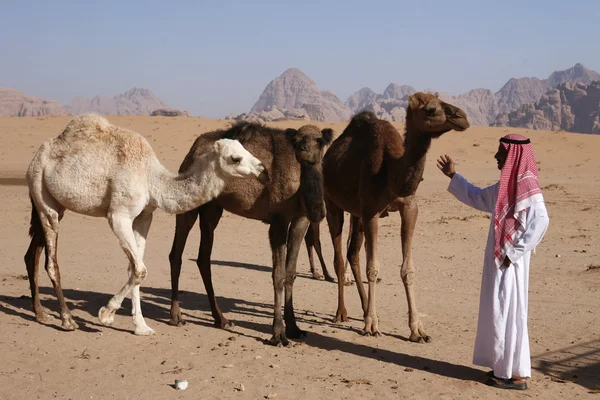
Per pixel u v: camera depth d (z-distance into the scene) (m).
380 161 8.05
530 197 6.19
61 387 6.18
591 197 25.30
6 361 6.83
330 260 14.16
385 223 19.59
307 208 7.60
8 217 19.72
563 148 48.19
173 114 183.00
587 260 13.98
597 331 8.70
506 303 6.28
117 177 7.57
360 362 7.16
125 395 6.00
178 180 7.59
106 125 7.95
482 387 6.41
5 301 9.34
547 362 7.37
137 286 7.88
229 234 17.83
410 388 6.35
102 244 15.80
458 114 7.03
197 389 6.17
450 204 24.12
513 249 6.18
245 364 6.96
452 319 9.30
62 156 7.81
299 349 7.60
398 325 8.88
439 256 14.75
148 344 7.56
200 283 11.51
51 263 8.00
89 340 7.61
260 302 10.23
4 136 52.16
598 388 6.52
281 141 7.97
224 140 7.31
